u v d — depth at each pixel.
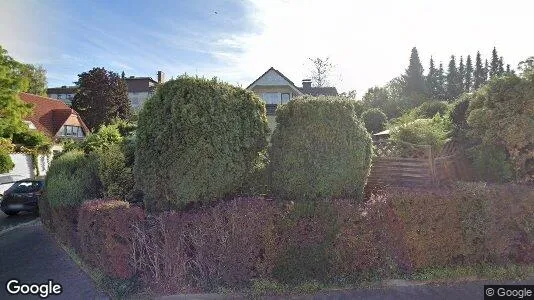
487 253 5.45
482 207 5.41
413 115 11.34
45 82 56.91
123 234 5.19
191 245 5.08
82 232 6.07
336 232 5.08
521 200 5.53
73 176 8.15
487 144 6.82
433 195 5.33
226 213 5.02
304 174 5.32
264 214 5.01
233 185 5.37
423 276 5.21
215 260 5.04
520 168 6.50
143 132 5.41
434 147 7.81
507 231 5.48
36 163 27.05
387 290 5.05
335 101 5.50
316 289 5.00
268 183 5.60
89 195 7.73
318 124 5.34
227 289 4.96
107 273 5.39
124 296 4.97
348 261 5.13
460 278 5.28
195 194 5.13
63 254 7.55
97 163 7.67
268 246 5.02
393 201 5.24
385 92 45.44
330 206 5.10
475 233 5.38
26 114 24.92
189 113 5.16
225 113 5.33
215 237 5.01
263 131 5.65
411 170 7.41
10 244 8.80
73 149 10.41
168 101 5.33
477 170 6.85
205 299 4.88
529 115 6.40
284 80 29.88
